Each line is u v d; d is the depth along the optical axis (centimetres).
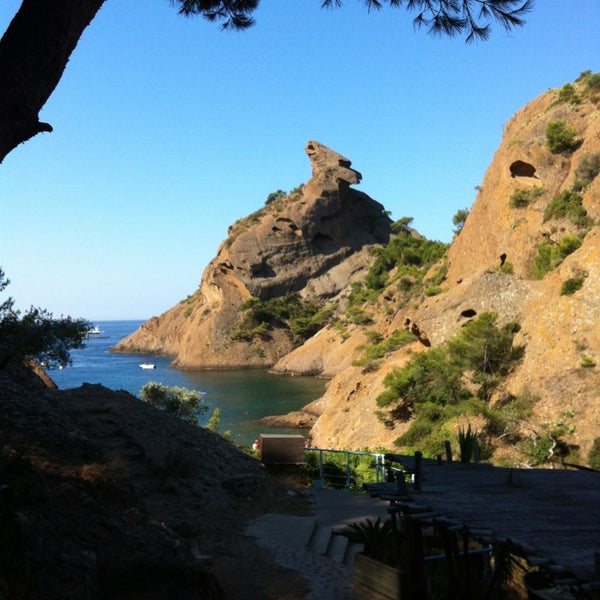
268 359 15800
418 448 3900
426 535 1198
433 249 14738
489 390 4262
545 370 3959
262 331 16125
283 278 17212
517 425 3694
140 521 877
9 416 1072
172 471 1478
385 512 1494
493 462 3519
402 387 4628
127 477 966
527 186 6706
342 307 16475
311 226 17662
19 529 618
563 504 749
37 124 636
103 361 18400
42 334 1645
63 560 690
